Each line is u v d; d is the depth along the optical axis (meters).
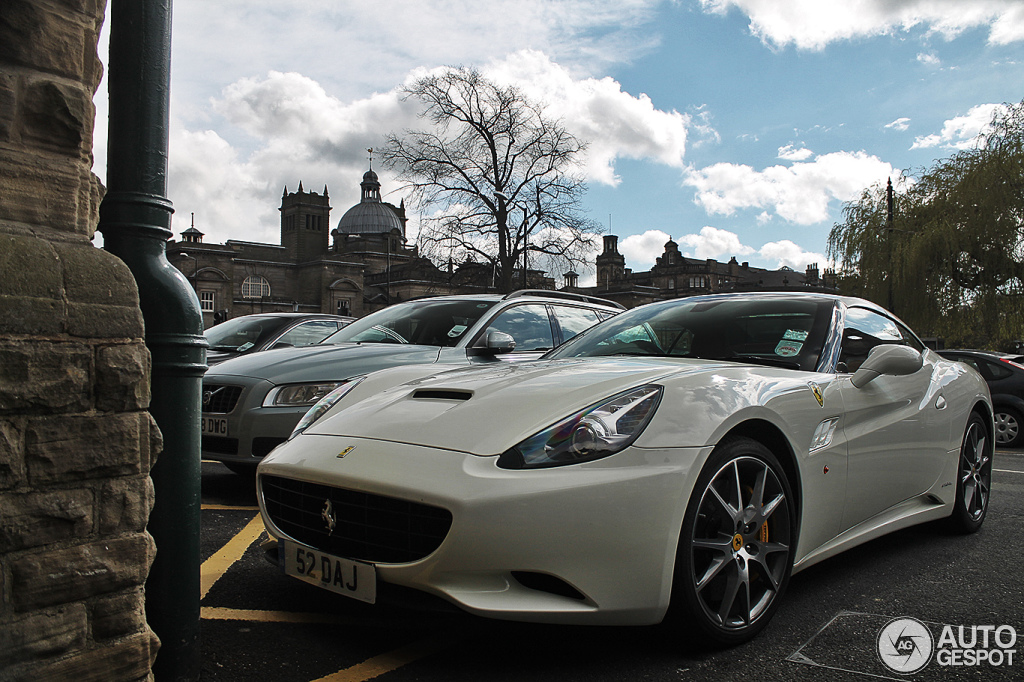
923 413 3.43
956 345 27.08
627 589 2.09
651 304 4.00
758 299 3.65
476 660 2.24
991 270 24.66
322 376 4.67
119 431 1.64
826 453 2.75
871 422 3.07
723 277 103.75
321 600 2.76
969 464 3.93
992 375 9.46
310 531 2.41
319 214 93.12
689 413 2.31
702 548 2.27
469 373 2.91
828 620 2.61
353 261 84.56
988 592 2.94
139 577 1.67
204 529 3.84
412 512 2.13
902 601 2.82
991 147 25.34
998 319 24.89
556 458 2.12
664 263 107.25
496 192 31.61
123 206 1.95
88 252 1.62
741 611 2.40
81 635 1.57
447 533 2.04
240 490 4.98
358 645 2.35
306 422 3.04
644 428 2.22
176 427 1.99
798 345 3.15
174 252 73.12
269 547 2.63
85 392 1.59
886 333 3.69
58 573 1.54
